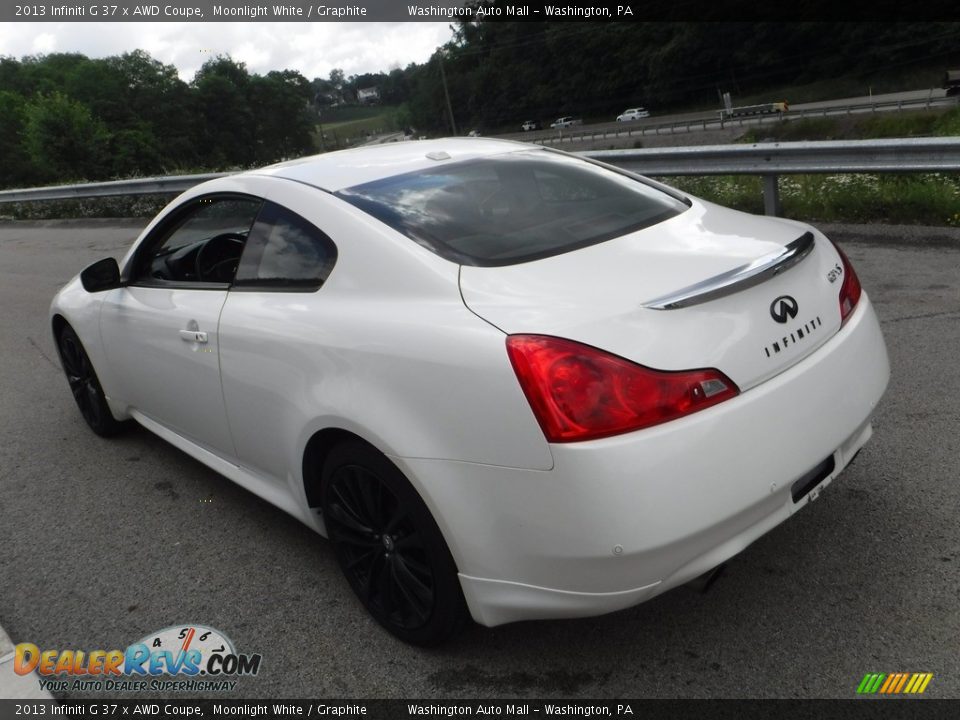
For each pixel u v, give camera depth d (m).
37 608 2.97
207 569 3.10
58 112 39.66
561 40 112.25
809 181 8.09
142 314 3.48
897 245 6.31
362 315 2.43
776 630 2.40
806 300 2.29
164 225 3.51
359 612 2.75
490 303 2.20
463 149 3.21
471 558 2.18
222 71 122.69
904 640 2.29
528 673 2.36
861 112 65.25
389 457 2.26
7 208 17.97
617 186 2.98
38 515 3.68
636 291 2.11
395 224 2.57
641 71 106.75
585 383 1.95
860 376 2.35
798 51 93.50
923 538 2.71
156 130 106.38
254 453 3.02
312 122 140.75
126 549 3.31
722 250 2.33
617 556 1.95
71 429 4.68
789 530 2.86
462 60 122.00
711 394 2.01
